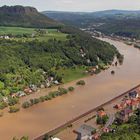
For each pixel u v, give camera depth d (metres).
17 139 182.50
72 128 197.12
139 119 198.12
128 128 182.25
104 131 186.25
